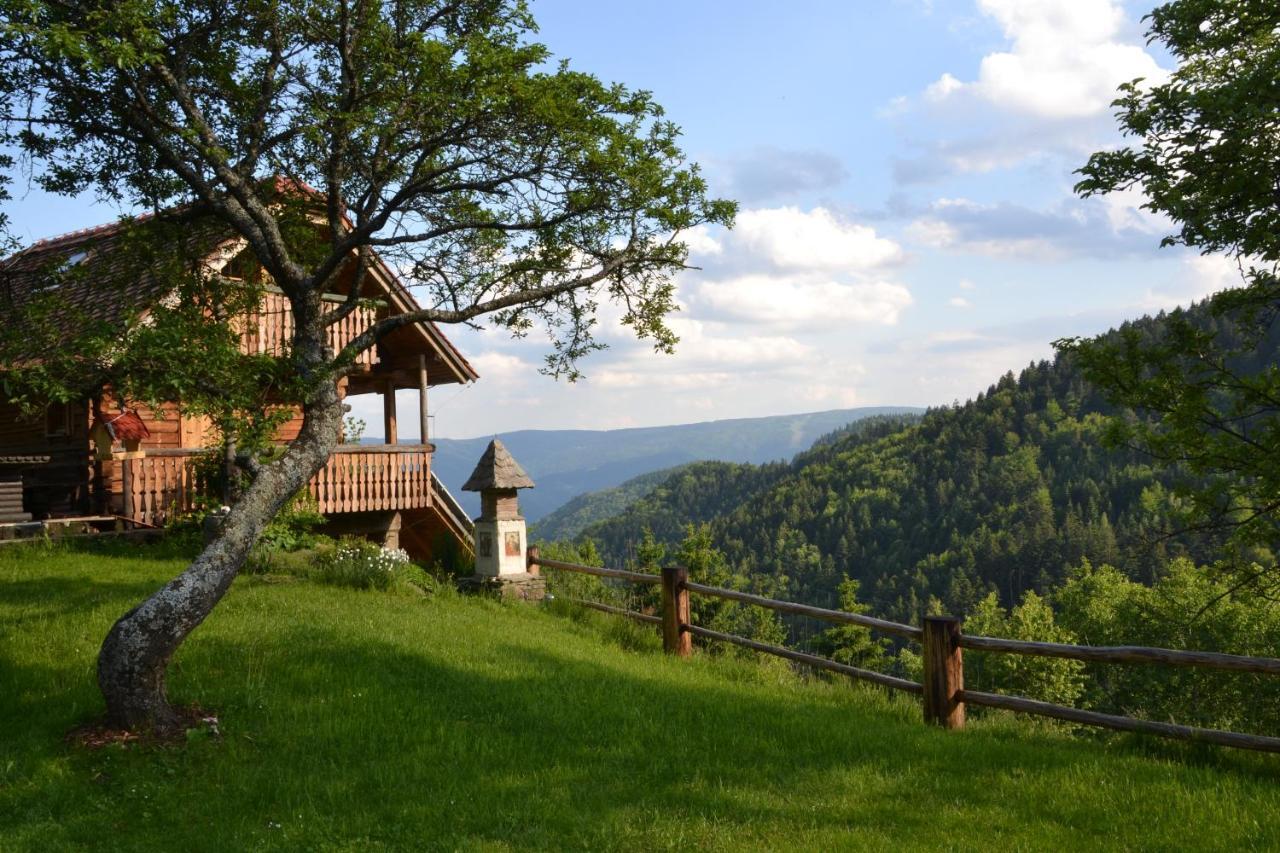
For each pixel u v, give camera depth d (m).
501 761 6.73
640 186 8.52
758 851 5.22
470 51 7.88
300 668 8.66
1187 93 10.35
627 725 7.75
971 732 8.09
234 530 7.26
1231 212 10.85
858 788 6.33
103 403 15.84
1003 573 130.00
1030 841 5.30
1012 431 187.12
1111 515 142.25
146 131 7.95
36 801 5.82
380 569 13.91
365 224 8.30
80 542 14.71
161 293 8.95
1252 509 12.58
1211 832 5.32
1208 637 39.97
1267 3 11.17
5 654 8.62
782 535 179.38
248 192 8.02
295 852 5.22
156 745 6.65
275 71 8.88
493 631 11.46
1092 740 7.94
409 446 20.55
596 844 5.33
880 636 57.94
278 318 17.41
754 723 8.00
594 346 9.91
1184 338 12.35
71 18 7.36
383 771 6.40
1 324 7.69
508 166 8.80
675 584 11.92
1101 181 11.09
